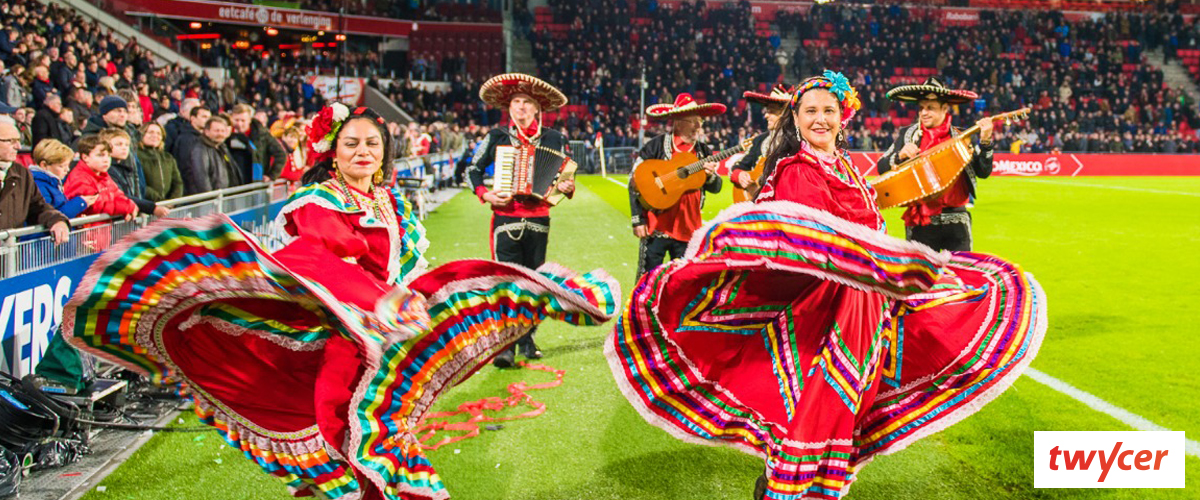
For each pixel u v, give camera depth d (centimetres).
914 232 630
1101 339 668
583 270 930
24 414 405
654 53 3266
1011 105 3222
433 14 3419
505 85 600
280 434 329
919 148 616
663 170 639
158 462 432
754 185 579
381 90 3058
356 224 341
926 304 383
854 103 375
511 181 597
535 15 3662
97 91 1313
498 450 448
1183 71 3616
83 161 578
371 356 291
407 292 319
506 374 572
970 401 376
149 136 707
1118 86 3366
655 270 363
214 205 735
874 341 358
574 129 2841
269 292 303
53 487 404
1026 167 2675
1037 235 1248
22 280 488
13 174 502
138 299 301
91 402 457
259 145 938
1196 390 545
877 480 415
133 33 2488
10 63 1475
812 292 361
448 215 1437
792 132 374
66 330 300
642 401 379
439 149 2208
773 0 3728
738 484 409
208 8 3012
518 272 348
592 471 423
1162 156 2717
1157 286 873
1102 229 1312
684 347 377
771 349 371
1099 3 3881
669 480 413
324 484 326
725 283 366
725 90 3200
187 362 323
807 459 344
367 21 3316
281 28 3152
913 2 3738
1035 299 377
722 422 382
